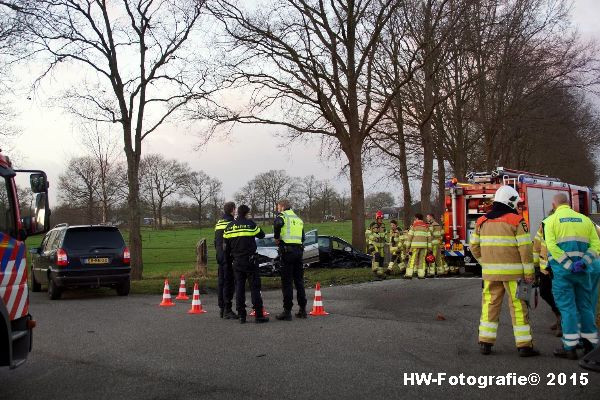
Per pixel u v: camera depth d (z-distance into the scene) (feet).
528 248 21.80
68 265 45.24
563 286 21.61
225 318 33.04
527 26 81.71
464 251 57.72
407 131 94.32
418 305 36.81
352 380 19.12
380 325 29.40
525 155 132.77
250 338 26.76
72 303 43.27
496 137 105.19
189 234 257.14
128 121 65.87
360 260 71.97
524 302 22.08
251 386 18.67
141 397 17.75
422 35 72.69
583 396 17.31
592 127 118.11
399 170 104.68
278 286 52.65
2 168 19.63
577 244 21.20
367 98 77.25
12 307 19.21
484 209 57.06
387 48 78.28
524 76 86.89
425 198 86.99
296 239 32.19
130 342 26.53
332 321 31.09
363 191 76.33
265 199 302.66
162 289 51.52
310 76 73.31
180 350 24.45
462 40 68.85
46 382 19.84
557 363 21.04
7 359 17.79
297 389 18.22
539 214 57.62
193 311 36.11
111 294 49.98
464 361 21.49
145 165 284.00
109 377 20.26
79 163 176.55
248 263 31.32
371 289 46.34
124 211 206.39
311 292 46.68
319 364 21.34
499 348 23.66
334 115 75.05
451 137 104.17
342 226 240.12
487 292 22.65
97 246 46.52
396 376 19.54
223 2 69.21
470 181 59.26
